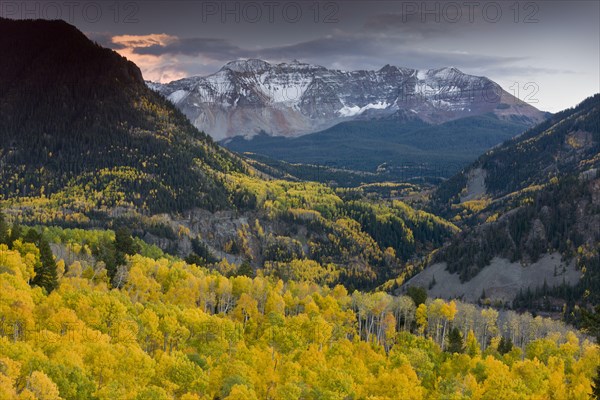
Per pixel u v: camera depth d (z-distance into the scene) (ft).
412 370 549.13
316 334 627.87
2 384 376.27
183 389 460.96
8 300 517.55
